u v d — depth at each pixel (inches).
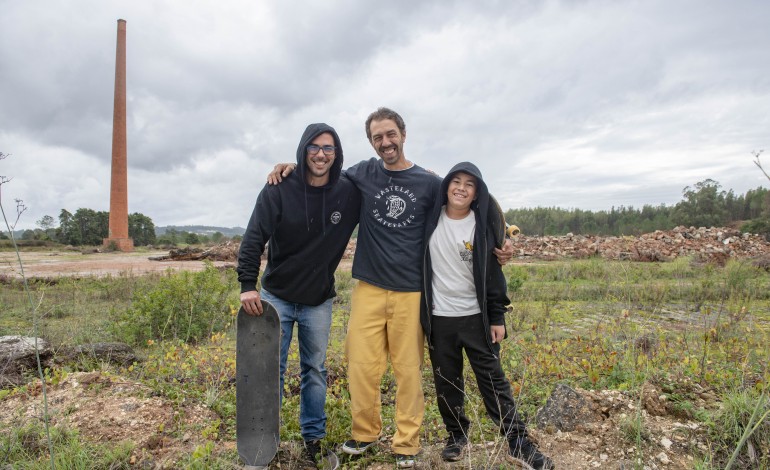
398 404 121.4
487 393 120.0
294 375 187.8
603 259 798.5
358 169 128.6
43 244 1584.6
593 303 384.2
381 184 122.4
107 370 184.4
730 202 2610.7
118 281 477.1
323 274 124.1
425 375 190.4
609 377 173.2
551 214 3280.0
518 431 115.3
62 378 162.9
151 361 198.2
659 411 135.0
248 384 116.7
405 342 119.6
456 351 122.0
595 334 227.3
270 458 115.0
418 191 120.7
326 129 117.2
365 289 122.9
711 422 124.7
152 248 1672.0
